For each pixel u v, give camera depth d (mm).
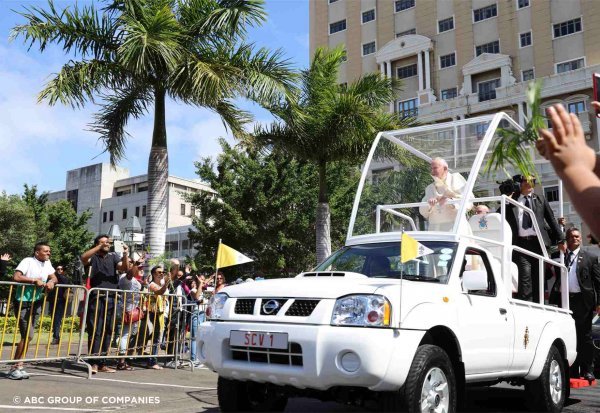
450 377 4754
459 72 44562
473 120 6953
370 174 7355
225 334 4953
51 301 8359
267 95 12859
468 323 5141
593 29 38969
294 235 23188
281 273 24016
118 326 9070
